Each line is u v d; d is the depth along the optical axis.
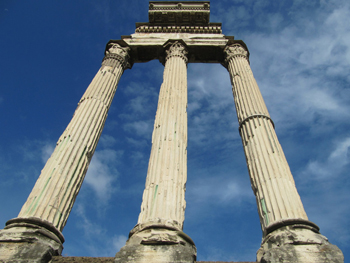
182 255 8.23
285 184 10.42
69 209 10.91
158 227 8.95
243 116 14.13
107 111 15.76
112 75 17.69
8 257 8.49
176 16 22.77
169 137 12.27
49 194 10.44
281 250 8.43
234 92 16.58
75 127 13.27
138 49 20.61
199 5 23.33
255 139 12.47
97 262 8.78
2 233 9.13
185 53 19.39
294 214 9.45
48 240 9.37
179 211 9.85
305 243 8.55
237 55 18.97
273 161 11.27
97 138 14.02
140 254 8.27
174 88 15.50
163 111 14.00
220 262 8.87
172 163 11.16
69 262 8.84
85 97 15.39
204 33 22.17
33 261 8.49
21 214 9.81
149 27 22.62
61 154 11.90
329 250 8.32
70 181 11.30
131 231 9.48
